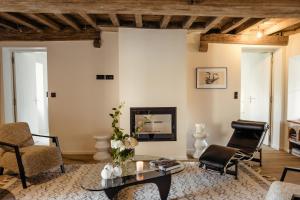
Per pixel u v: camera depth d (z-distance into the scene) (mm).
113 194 2684
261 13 3225
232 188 3381
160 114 4684
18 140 3879
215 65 5328
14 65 5641
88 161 4668
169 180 3004
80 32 5055
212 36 5207
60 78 5180
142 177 2869
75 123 5230
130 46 4602
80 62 5152
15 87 5695
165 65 4637
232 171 3924
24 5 2971
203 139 4980
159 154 4711
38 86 7164
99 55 5145
